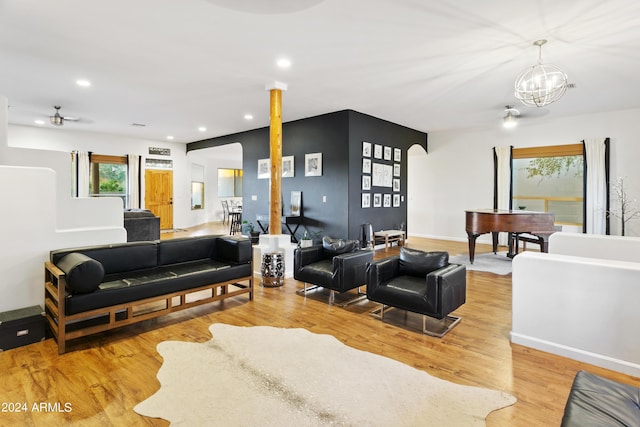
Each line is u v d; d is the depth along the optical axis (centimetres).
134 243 341
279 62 402
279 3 275
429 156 872
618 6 278
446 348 267
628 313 225
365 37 336
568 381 219
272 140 481
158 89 507
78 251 301
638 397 141
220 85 487
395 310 354
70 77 455
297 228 711
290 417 182
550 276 255
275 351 259
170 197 1045
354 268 373
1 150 398
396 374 227
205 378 221
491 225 524
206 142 988
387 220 731
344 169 629
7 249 286
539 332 262
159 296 302
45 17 300
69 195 435
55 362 241
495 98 548
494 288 434
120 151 934
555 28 316
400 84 479
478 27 315
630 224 619
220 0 270
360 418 182
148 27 318
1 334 257
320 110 631
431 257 333
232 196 1415
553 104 581
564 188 706
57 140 832
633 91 507
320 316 335
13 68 424
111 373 227
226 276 354
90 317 277
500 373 229
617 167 630
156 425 177
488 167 780
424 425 177
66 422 179
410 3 275
